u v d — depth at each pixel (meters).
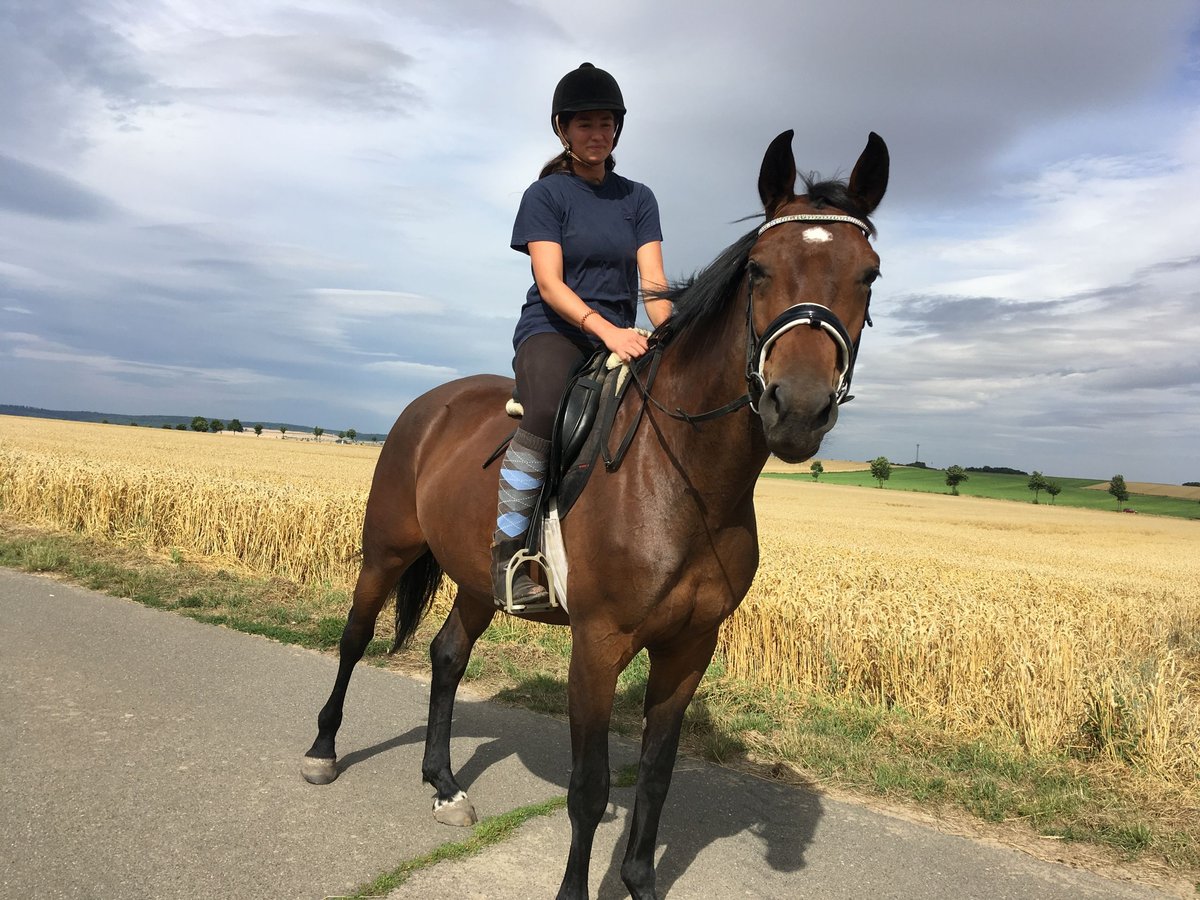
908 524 37.66
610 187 3.24
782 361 2.06
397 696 5.32
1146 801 4.54
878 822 3.97
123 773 3.73
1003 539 32.50
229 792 3.64
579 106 2.99
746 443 2.44
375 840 3.32
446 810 3.53
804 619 6.64
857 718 5.78
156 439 54.66
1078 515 65.31
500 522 2.90
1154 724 5.23
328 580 9.36
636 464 2.64
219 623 6.82
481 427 3.58
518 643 7.04
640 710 5.45
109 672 5.18
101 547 10.29
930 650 6.33
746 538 2.71
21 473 12.48
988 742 5.50
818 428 1.99
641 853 2.89
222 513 10.45
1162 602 11.85
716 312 2.58
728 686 6.41
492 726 4.91
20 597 6.98
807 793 4.29
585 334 3.15
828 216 2.27
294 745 4.30
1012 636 6.33
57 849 3.02
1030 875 3.52
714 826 3.78
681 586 2.60
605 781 2.66
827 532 27.08
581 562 2.70
